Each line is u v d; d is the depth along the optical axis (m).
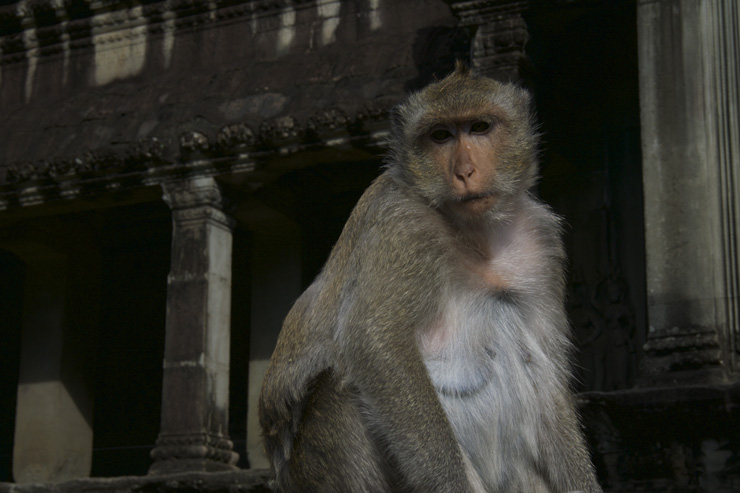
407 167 4.54
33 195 16.95
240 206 17.73
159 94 16.59
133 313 21.72
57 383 19.50
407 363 4.20
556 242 4.78
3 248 19.92
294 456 4.50
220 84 16.17
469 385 4.43
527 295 4.59
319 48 16.03
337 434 4.33
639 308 14.76
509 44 12.63
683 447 8.19
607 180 15.19
